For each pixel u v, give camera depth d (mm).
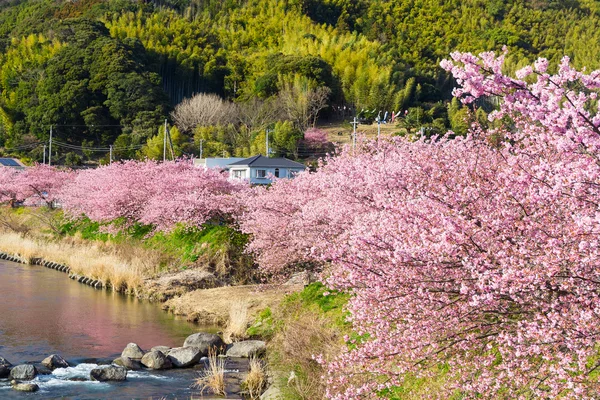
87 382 12914
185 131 87188
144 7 140500
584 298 6117
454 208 7594
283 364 12719
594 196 6395
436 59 127000
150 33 122438
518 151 8117
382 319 7711
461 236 6559
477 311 6980
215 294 20625
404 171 10828
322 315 14109
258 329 16094
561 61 6172
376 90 95750
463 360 7559
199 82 113188
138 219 32344
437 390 8336
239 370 13633
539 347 6234
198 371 13758
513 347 6953
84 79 88438
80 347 15664
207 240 26031
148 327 17797
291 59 101375
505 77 6367
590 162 5953
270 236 18391
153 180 32625
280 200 18734
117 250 29531
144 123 83938
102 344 15961
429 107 95875
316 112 91500
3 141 89875
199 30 128875
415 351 7465
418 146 13297
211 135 82375
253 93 101312
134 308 20438
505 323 7039
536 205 6855
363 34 139125
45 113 85062
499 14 142125
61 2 146125
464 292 6285
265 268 19234
